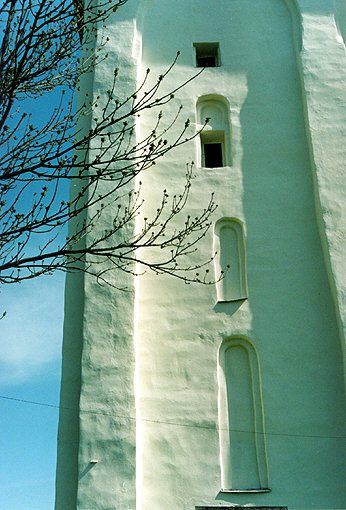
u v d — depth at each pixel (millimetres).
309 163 16984
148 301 15477
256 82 18312
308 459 13906
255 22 19344
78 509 13086
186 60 18719
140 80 18281
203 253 16016
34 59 10242
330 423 14203
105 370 14336
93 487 13273
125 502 13133
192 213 16469
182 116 17797
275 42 18984
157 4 19672
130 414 13906
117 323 14805
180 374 14719
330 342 14930
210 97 18203
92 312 14938
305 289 15523
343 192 16203
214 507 13414
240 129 17609
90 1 19531
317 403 14391
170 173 16969
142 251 15977
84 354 14500
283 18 19406
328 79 17781
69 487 13641
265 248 16031
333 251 15516
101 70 18109
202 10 19578
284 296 15469
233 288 15758
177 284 15648
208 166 17922
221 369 14906
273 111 17828
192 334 15117
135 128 17219
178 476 13758
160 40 19047
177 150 17281
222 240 16328
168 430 14180
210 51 19297
